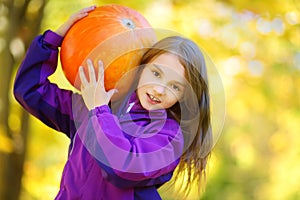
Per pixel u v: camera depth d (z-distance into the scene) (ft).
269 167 21.33
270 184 19.61
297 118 18.45
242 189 24.20
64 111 8.23
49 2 15.46
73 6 15.42
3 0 14.49
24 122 14.99
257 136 24.76
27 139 15.03
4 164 14.76
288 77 17.49
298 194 18.69
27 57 8.17
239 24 16.16
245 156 21.01
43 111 8.18
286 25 16.06
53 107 8.18
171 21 15.61
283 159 19.16
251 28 16.20
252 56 16.74
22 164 14.94
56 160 17.34
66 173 7.95
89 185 7.70
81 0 15.38
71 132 8.21
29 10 14.64
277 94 17.61
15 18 14.53
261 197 21.04
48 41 8.10
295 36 16.30
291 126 18.80
